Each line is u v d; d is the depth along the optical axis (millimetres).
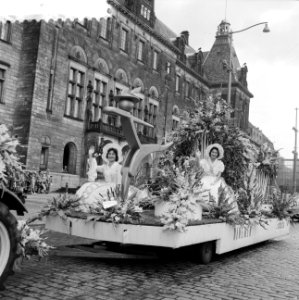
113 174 8172
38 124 29172
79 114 33469
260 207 9508
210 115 9781
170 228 6102
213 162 8883
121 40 39156
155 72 44875
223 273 6863
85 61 34031
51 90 30344
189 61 57031
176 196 6531
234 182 9523
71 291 5145
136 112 41438
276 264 8070
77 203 7027
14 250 4754
